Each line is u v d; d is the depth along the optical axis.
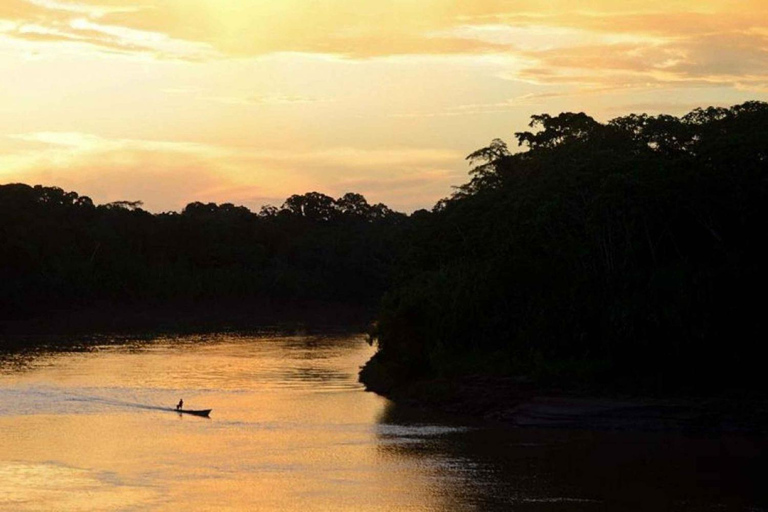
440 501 40.75
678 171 66.31
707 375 62.69
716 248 66.31
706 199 65.19
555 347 67.62
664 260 69.50
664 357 63.19
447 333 73.69
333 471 45.97
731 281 62.53
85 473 44.38
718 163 65.81
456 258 89.06
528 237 74.12
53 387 73.31
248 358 99.62
